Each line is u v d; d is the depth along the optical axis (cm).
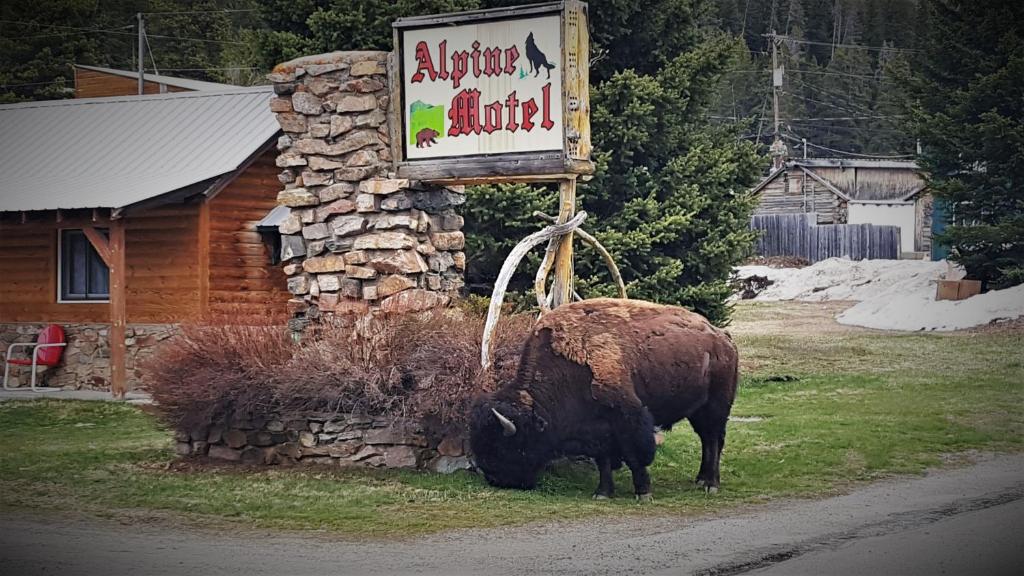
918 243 5478
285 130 1423
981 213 3241
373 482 1191
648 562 908
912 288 3641
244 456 1310
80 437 1561
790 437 1565
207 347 1324
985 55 3234
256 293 2112
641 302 1216
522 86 1323
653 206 2077
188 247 2050
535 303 2019
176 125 2284
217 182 2016
